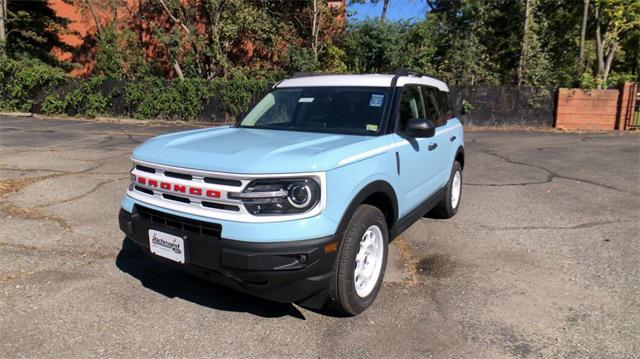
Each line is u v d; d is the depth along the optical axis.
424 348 3.12
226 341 3.16
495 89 17.80
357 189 3.38
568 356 3.04
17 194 6.57
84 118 18.09
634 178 8.59
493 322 3.46
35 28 22.83
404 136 4.27
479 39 20.80
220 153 3.29
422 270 4.42
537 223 5.88
